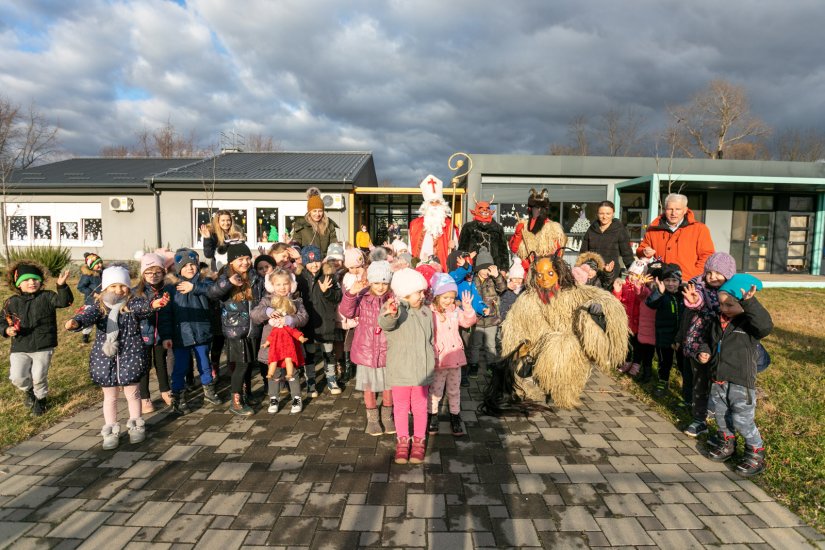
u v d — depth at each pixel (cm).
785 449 376
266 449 379
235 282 439
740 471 342
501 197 1593
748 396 339
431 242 654
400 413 364
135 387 390
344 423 434
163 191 1544
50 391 516
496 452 377
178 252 552
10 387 530
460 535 269
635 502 305
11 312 438
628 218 1611
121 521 282
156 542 263
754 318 333
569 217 1606
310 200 650
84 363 628
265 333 460
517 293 568
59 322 902
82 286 744
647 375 563
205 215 1555
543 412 465
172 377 459
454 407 412
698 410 404
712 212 1728
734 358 345
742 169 1622
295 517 286
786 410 461
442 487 322
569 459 365
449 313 413
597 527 278
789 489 320
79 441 394
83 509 295
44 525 278
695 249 526
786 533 274
